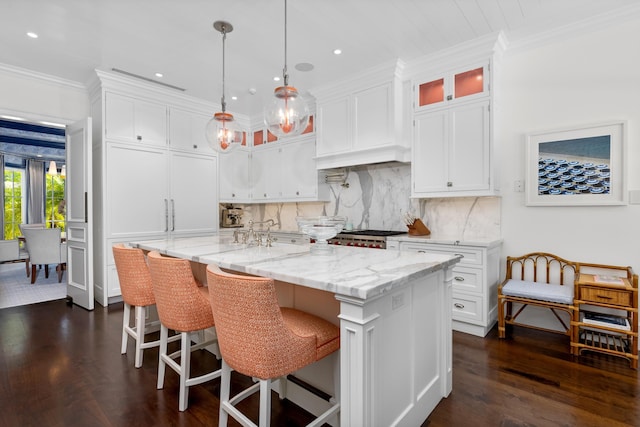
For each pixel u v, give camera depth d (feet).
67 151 13.02
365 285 4.18
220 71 12.03
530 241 10.09
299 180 15.47
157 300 6.31
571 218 9.45
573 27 9.20
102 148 12.34
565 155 9.43
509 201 10.44
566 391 6.59
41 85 12.30
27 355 8.26
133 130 13.14
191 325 6.01
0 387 6.80
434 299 6.17
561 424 5.61
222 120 9.13
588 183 9.11
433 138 10.94
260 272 5.21
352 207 14.66
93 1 7.98
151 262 6.21
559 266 9.61
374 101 12.01
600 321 8.11
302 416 5.98
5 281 16.74
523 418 5.77
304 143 15.20
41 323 10.62
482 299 9.36
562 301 8.30
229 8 8.30
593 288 8.05
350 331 4.32
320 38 9.81
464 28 9.36
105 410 6.05
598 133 8.95
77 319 11.02
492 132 9.77
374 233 12.37
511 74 10.36
